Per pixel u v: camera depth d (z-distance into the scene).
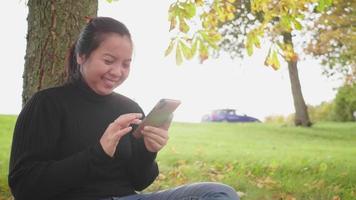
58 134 2.47
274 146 10.47
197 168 7.12
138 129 2.57
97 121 2.57
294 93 18.09
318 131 15.20
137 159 2.71
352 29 14.54
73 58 2.70
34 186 2.31
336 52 16.80
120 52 2.52
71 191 2.48
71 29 4.18
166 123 2.58
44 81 4.14
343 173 6.75
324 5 4.67
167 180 6.37
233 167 7.23
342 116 23.14
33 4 4.22
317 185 6.12
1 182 5.52
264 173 6.92
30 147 2.39
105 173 2.55
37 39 4.18
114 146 2.30
